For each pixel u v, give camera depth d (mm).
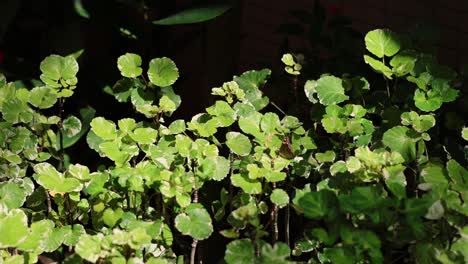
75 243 1689
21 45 2516
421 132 1814
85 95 2461
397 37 1997
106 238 1516
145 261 1705
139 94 2002
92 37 2539
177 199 1647
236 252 1515
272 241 1783
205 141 1808
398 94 2047
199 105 2688
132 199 1789
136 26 2547
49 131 1971
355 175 1652
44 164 1717
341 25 2480
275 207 1743
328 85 1983
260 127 1883
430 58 1969
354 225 1538
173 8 2619
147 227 1629
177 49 2631
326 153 1848
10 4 2250
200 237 1605
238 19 2340
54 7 2344
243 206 1602
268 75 2090
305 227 1815
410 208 1503
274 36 3355
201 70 2582
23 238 1475
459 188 1631
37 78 2410
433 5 3660
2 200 1675
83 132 2234
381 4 3582
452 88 2045
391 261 1648
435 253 1483
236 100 2076
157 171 1740
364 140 1917
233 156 1895
